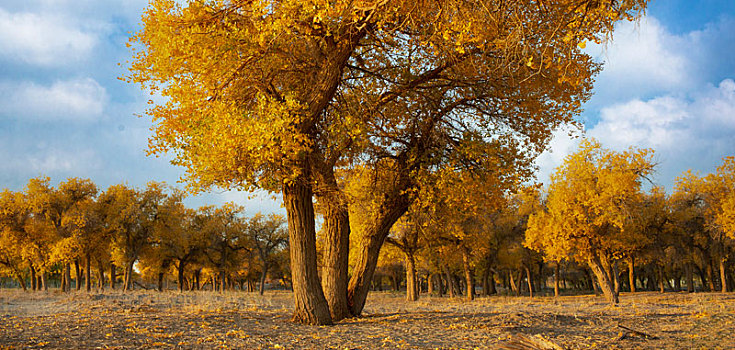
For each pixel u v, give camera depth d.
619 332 8.26
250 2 7.51
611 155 21.89
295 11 7.40
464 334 8.20
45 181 38.12
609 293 21.83
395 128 11.82
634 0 4.71
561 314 11.25
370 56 10.22
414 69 10.52
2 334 6.93
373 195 11.70
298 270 9.80
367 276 11.66
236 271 57.69
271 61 9.02
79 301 16.66
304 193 9.81
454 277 55.34
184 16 8.16
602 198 21.27
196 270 58.50
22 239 36.81
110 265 47.84
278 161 8.52
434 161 10.94
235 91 9.24
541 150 11.24
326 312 9.85
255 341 7.34
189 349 6.46
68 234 37.38
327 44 8.94
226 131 7.93
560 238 22.44
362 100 10.30
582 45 5.16
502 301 27.89
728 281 44.38
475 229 30.27
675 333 7.98
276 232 49.22
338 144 9.76
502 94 10.50
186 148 8.84
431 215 12.96
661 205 35.31
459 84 10.58
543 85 9.99
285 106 8.04
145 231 41.25
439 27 6.47
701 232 35.38
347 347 6.98
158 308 13.20
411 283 29.16
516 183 11.16
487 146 10.51
